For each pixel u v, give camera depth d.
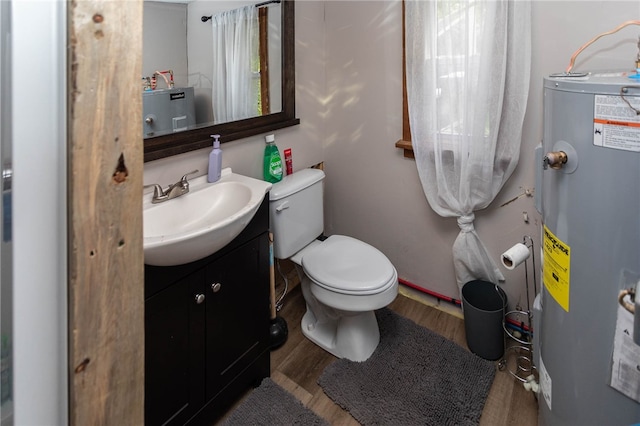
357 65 2.09
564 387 1.12
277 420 1.49
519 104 1.55
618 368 0.95
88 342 0.44
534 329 1.49
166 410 1.25
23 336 0.41
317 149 2.29
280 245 1.79
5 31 0.37
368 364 1.75
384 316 2.10
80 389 0.44
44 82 0.39
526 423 1.46
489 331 1.73
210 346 1.38
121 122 0.44
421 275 2.19
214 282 1.34
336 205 2.42
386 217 2.22
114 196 0.44
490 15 1.48
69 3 0.38
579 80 0.97
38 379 0.42
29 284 0.40
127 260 0.47
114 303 0.46
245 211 1.23
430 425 1.45
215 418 1.50
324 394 1.62
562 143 0.99
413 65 1.72
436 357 1.79
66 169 0.40
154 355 1.17
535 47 1.53
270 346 1.85
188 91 1.52
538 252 1.72
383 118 2.07
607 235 0.92
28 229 0.40
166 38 1.43
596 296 0.97
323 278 1.65
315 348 1.90
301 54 2.03
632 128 0.83
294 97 2.00
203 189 1.47
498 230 1.83
